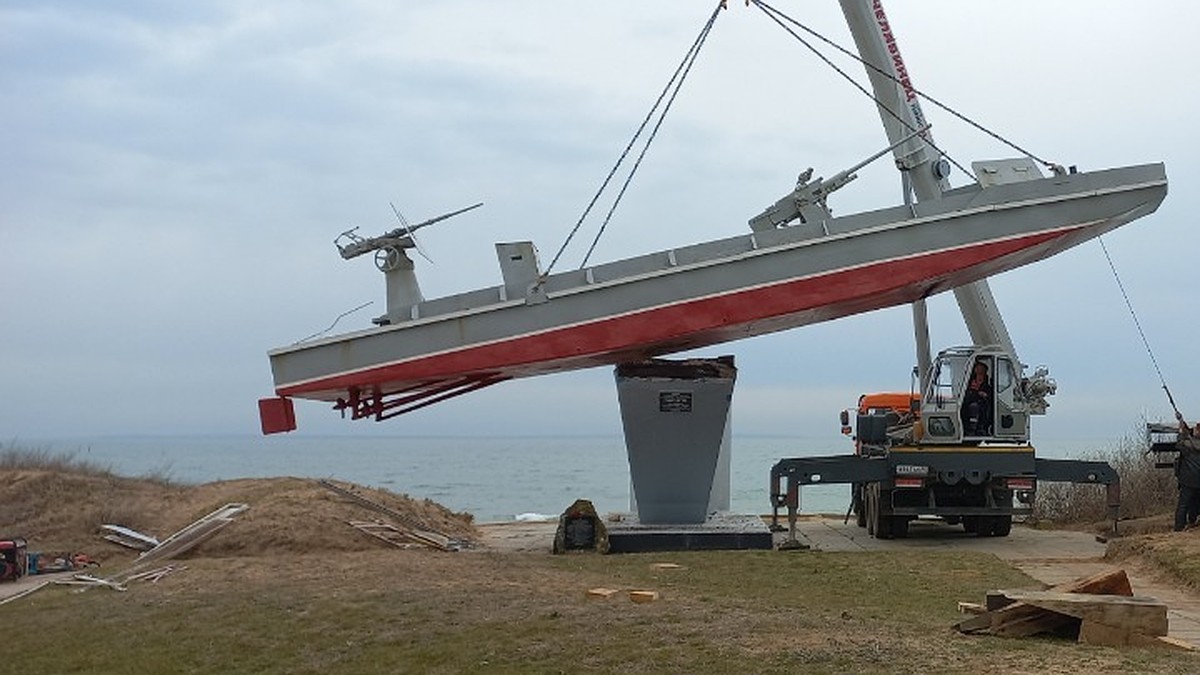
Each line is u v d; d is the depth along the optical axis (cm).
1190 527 1762
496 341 1770
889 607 1173
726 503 2172
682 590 1284
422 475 9094
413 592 1230
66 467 2623
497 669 891
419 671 908
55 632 1147
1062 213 1777
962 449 1881
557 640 960
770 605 1145
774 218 1836
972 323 2078
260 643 1039
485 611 1102
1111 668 786
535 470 10394
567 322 1762
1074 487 2305
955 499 1948
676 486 1833
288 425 1814
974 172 1819
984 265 1783
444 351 1777
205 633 1090
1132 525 1964
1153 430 1808
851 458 1877
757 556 1628
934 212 1773
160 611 1211
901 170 2033
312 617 1123
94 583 1455
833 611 1114
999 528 1997
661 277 1762
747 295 1753
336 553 1686
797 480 1848
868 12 2044
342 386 1794
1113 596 943
